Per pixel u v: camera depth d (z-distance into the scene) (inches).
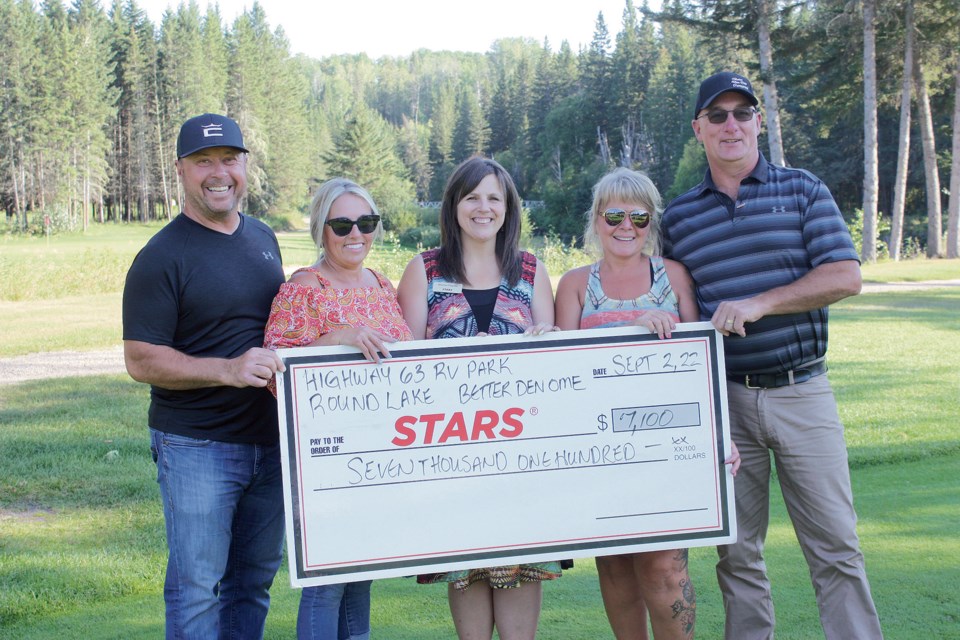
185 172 124.6
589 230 140.6
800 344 131.3
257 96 3681.1
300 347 120.6
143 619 155.7
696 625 148.9
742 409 135.1
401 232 2571.4
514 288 131.9
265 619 145.3
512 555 124.0
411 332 132.0
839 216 130.6
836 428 133.0
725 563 138.7
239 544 135.6
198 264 123.3
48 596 163.5
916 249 1378.0
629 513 126.3
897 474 240.5
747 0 1086.4
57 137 2876.5
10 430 300.4
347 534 120.8
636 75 3132.4
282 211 3683.6
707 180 137.6
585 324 134.3
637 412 126.5
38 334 561.9
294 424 119.6
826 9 1099.9
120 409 338.0
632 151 2930.6
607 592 135.0
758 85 1284.4
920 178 1840.6
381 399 121.3
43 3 3334.2
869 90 1106.7
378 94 7495.1
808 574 169.3
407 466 122.0
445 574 127.0
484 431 123.6
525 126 3946.9
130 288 121.3
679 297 137.2
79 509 217.8
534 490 124.6
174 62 3373.5
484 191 127.2
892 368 400.8
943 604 150.1
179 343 125.0
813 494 132.0
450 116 4911.4
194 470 123.1
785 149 1998.0
